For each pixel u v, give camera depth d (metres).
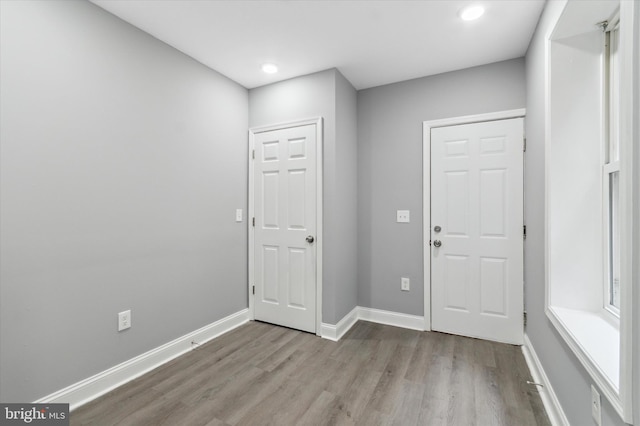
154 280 2.18
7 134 1.48
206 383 1.96
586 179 1.63
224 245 2.79
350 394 1.84
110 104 1.91
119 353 1.96
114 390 1.88
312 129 2.72
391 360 2.24
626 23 0.88
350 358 2.28
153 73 2.16
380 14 1.93
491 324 2.56
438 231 2.75
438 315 2.76
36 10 1.57
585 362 1.20
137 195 2.06
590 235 1.62
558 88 1.68
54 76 1.65
